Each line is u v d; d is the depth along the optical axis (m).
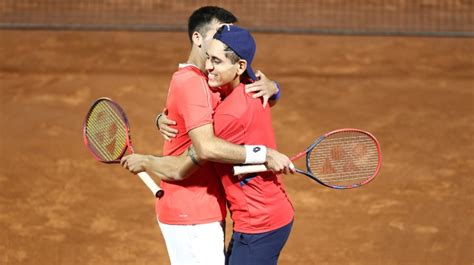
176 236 19.52
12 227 28.75
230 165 18.33
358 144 20.52
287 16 63.09
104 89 43.91
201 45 19.30
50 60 49.34
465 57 51.81
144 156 19.48
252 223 18.62
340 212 29.97
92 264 26.34
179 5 66.19
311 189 31.84
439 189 32.03
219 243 19.50
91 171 33.41
